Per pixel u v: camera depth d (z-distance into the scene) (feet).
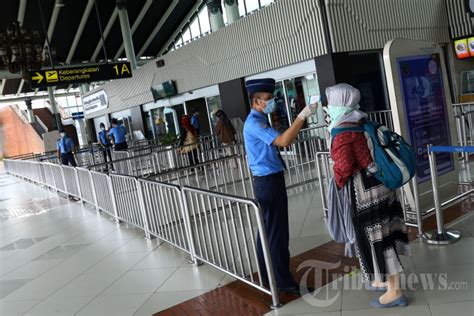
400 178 8.96
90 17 71.00
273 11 37.09
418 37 37.47
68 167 30.22
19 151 114.83
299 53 35.81
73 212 26.86
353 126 9.18
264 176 10.59
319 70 34.63
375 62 37.22
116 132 45.44
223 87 45.55
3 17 62.54
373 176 9.27
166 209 16.03
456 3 38.34
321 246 14.14
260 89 10.41
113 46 87.35
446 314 8.98
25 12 62.08
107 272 15.12
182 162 33.58
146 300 12.18
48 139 71.72
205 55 46.83
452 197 16.46
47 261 17.62
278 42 37.45
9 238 22.75
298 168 25.31
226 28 42.80
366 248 9.53
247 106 43.19
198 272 13.71
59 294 13.79
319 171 16.80
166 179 19.88
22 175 51.52
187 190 13.53
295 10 35.04
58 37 76.23
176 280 13.32
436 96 15.80
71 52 82.58
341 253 13.24
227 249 15.31
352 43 33.83
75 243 19.63
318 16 33.30
